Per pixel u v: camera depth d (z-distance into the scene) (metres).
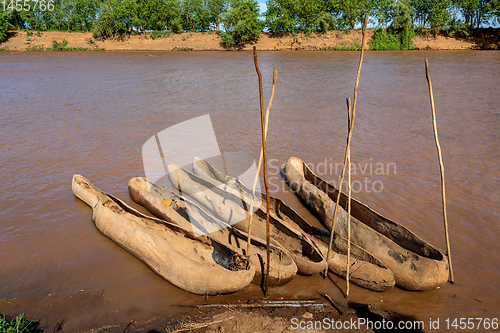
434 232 6.66
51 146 11.52
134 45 59.81
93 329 4.51
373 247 5.88
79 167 9.80
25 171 9.48
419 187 8.52
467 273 5.62
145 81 26.22
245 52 54.78
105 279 5.48
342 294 5.29
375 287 5.29
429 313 4.88
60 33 61.56
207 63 39.28
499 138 12.14
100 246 6.29
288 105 18.17
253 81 26.12
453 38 54.59
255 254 5.65
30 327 4.51
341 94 21.02
